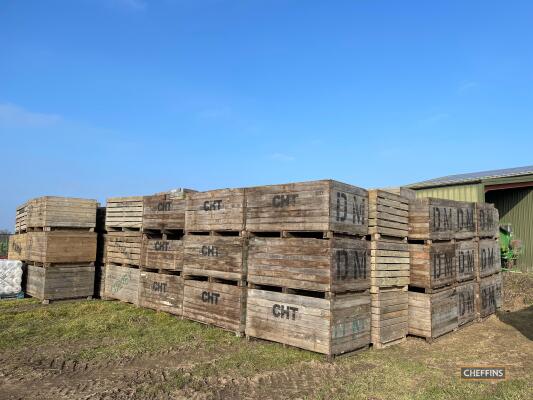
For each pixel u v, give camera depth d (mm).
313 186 6789
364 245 7207
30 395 4961
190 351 6762
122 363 6145
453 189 15914
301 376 5695
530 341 7926
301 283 6789
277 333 7059
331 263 6477
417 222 8172
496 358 6816
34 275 11711
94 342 7195
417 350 7277
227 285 8062
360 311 7012
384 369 6070
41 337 7453
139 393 5020
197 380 5457
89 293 11789
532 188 16672
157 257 10070
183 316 9031
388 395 5082
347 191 6945
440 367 6312
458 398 5027
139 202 10852
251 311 7484
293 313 6871
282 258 7109
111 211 11695
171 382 5359
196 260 8773
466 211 9477
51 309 9914
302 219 6883
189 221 9094
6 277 11727
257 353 6629
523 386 5445
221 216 8344
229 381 5449
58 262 11312
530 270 16438
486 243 10336
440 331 8086
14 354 6539
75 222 11781
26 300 11344
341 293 6746
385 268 7477
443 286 8367
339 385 5375
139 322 8711
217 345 7117
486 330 8883
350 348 6738
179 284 9328
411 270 8141
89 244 11867
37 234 11789
